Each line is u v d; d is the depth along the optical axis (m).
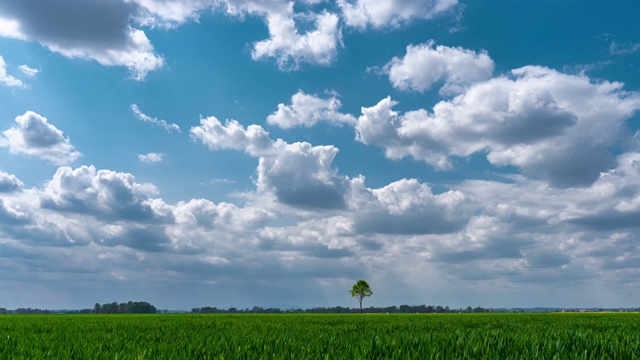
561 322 31.14
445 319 39.94
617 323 28.62
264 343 12.65
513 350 10.67
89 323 32.16
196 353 10.59
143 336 17.16
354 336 15.77
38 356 10.23
